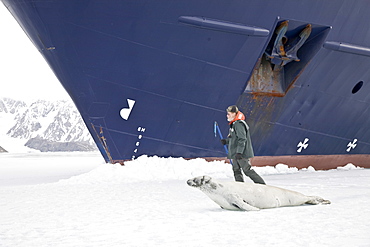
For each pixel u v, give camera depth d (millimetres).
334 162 14047
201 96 10984
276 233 3545
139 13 9484
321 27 11180
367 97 13211
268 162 12734
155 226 4043
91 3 9211
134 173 10383
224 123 11578
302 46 11617
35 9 9281
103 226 4137
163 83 10547
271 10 10320
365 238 3287
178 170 10805
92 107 10586
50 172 15727
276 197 5301
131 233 3721
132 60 10078
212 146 11773
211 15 9906
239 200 5031
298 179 9867
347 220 4180
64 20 9391
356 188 7578
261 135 12234
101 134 10938
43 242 3439
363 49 11883
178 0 9516
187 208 5355
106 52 9875
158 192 7332
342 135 13656
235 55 10602
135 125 10898
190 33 9984
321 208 5129
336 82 12352
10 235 3816
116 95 10477
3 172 15883
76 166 20719
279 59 11117
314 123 12852
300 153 13172
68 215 4941
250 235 3484
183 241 3309
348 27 11516
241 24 10227
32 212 5285
